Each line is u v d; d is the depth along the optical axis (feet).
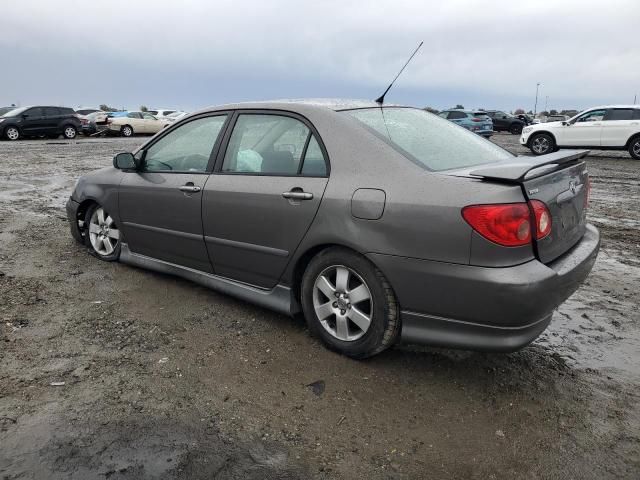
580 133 56.65
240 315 12.58
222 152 12.51
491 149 12.00
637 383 9.87
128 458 7.47
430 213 8.89
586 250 10.09
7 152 58.44
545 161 9.37
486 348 8.90
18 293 13.66
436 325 9.28
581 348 11.31
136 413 8.55
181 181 13.08
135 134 102.27
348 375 9.95
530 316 8.57
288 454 7.71
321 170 10.52
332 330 10.77
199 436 8.02
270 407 8.87
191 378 9.71
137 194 14.35
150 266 14.76
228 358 10.51
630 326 12.50
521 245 8.49
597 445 8.04
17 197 29.43
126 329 11.69
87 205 16.84
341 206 9.93
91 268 15.85
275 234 11.09
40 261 16.56
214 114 13.12
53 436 7.89
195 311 12.77
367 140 10.19
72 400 8.85
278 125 11.62
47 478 7.02
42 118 82.94
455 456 7.77
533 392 9.51
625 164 50.52
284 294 11.51
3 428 8.04
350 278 10.30
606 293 14.75
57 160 50.19
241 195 11.59
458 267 8.71
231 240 12.03
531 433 8.32
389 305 9.71
